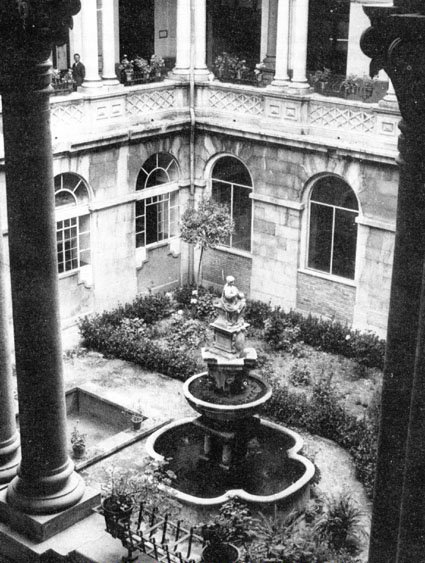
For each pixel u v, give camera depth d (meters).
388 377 8.30
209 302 26.08
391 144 22.97
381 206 23.55
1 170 21.67
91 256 25.38
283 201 25.64
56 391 12.43
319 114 24.42
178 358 22.75
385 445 8.48
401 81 7.29
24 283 11.71
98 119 24.58
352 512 15.51
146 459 17.05
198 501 16.05
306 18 24.12
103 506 12.47
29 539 12.70
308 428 19.77
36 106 11.06
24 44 10.57
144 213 26.80
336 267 25.47
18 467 13.09
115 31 29.91
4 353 13.28
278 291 26.69
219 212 25.77
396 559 8.16
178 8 26.05
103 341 23.89
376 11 7.32
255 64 32.25
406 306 8.00
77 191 24.66
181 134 26.92
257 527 13.40
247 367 17.52
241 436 17.41
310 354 24.09
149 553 12.77
